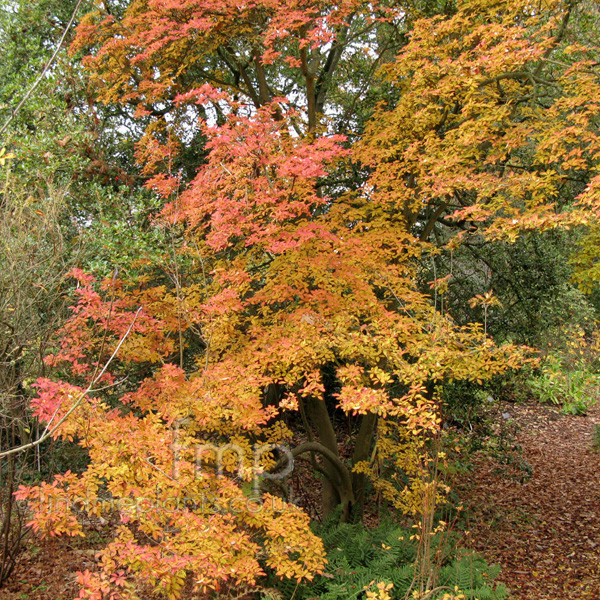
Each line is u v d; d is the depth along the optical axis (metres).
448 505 6.70
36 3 7.07
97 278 5.37
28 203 4.70
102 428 3.56
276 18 5.96
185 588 4.15
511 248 8.80
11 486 5.07
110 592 3.29
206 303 4.89
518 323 9.03
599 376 14.09
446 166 5.24
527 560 7.32
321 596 4.49
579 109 5.47
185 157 7.72
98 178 6.41
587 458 11.01
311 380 4.50
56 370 5.55
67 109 6.27
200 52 7.00
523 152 8.23
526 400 14.07
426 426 4.17
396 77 6.87
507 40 5.29
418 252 5.76
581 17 6.71
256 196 4.73
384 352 4.72
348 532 5.71
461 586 4.92
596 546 7.67
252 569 3.40
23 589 4.90
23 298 4.73
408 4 7.40
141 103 7.16
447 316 5.35
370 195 6.04
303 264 5.15
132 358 5.10
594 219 4.52
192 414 4.30
